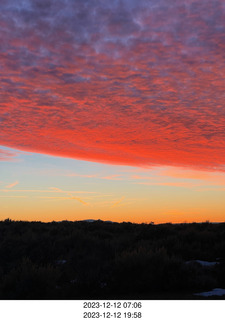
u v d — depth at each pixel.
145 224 31.19
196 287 11.02
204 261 16.14
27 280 10.36
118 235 24.33
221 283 11.62
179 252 17.23
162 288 10.80
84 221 35.06
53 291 10.23
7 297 10.03
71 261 14.77
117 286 10.55
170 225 30.05
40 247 17.25
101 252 16.86
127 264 11.32
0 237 20.39
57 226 28.06
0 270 12.60
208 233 22.34
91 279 10.84
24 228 24.95
